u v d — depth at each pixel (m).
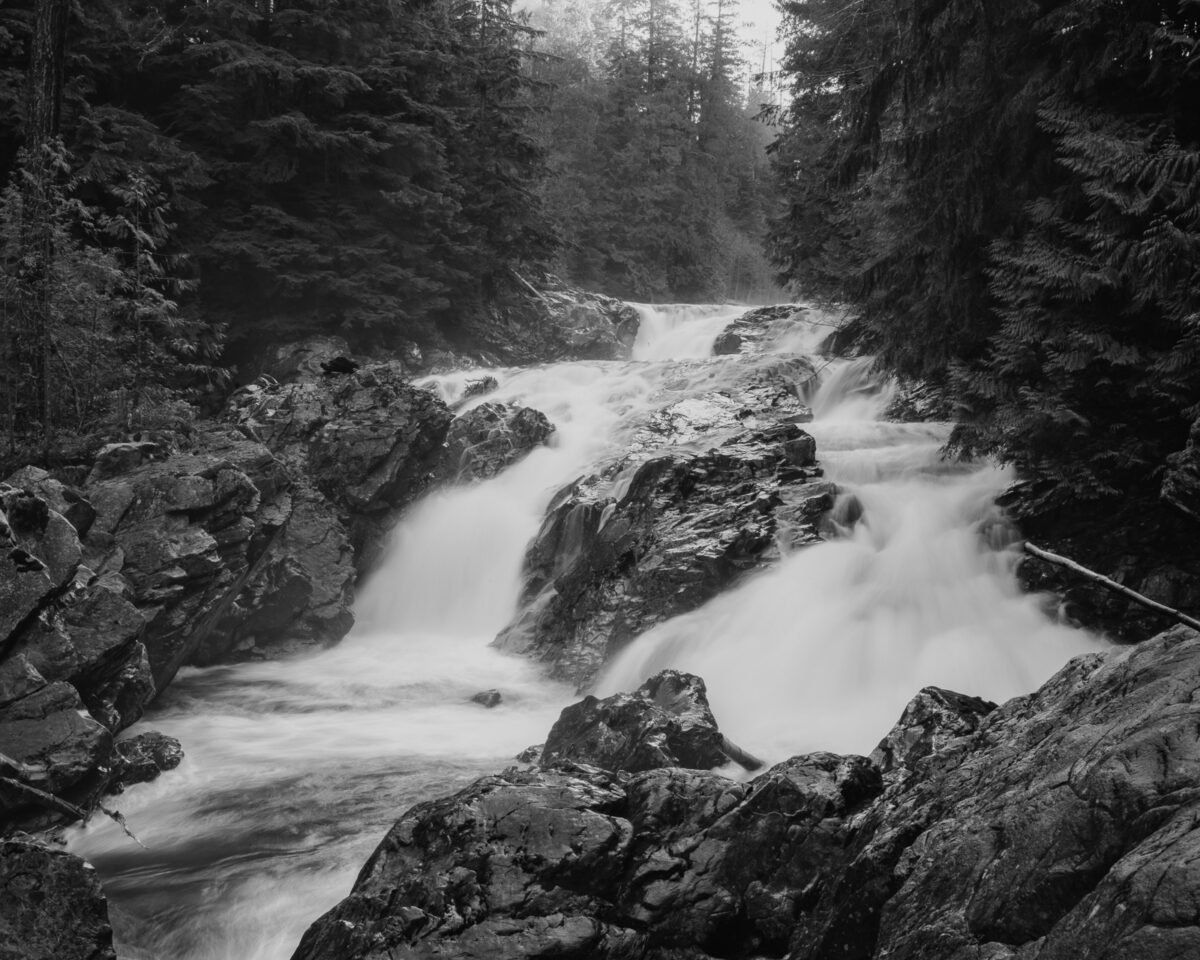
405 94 28.09
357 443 17.88
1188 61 11.25
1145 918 2.64
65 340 15.38
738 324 32.94
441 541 18.05
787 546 13.85
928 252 14.33
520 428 20.33
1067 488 12.74
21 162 16.03
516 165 33.09
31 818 8.98
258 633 15.62
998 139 13.28
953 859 3.71
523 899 5.36
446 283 30.33
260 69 25.27
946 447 14.65
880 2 18.11
